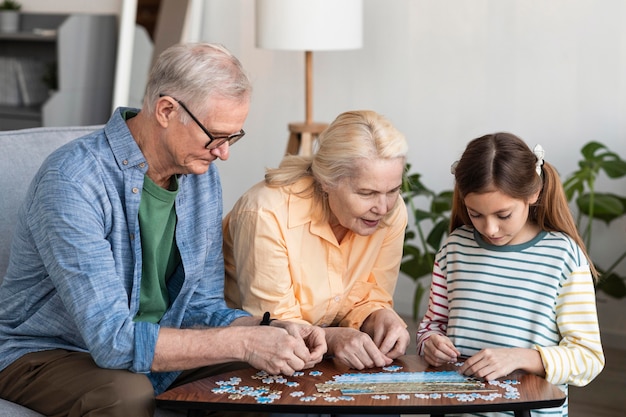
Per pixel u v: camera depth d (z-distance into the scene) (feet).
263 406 5.83
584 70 12.96
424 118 14.20
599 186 13.15
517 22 13.30
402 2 14.08
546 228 7.11
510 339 6.93
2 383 6.89
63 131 8.23
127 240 6.80
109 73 17.17
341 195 7.05
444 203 12.85
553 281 6.88
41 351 6.91
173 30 15.90
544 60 13.20
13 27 18.01
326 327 7.74
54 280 6.44
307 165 7.54
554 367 6.47
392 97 14.38
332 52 14.78
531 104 13.38
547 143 13.37
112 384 6.28
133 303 6.88
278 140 15.56
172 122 6.54
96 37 17.10
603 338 13.20
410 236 13.05
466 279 7.23
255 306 7.47
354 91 14.69
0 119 17.85
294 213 7.41
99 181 6.61
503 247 7.12
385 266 7.98
